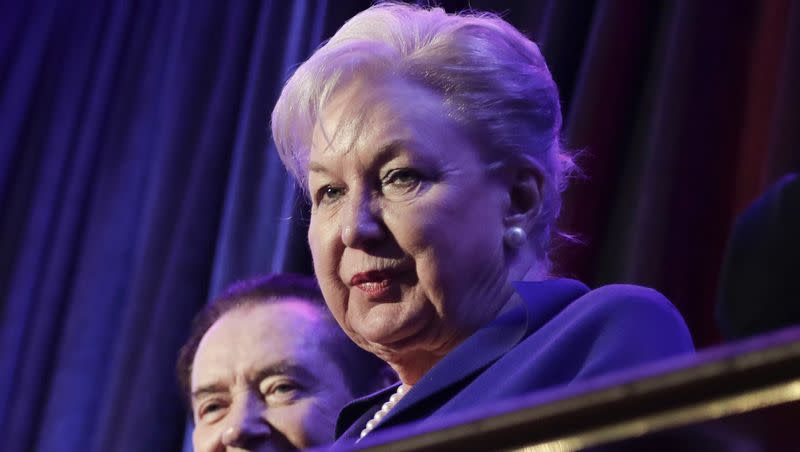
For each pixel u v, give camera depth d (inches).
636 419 35.1
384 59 93.6
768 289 47.0
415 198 89.2
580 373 75.3
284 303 139.5
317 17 216.2
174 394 207.5
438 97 92.4
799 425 33.9
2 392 236.2
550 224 96.8
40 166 253.4
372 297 90.0
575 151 167.3
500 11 186.2
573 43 179.0
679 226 153.0
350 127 91.2
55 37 266.5
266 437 131.1
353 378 137.0
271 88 216.7
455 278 88.7
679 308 150.3
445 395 84.0
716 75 159.3
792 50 143.6
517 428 36.7
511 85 94.1
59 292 237.9
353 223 89.4
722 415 34.0
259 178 211.0
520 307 89.0
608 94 168.9
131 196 238.8
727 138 157.1
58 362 229.5
